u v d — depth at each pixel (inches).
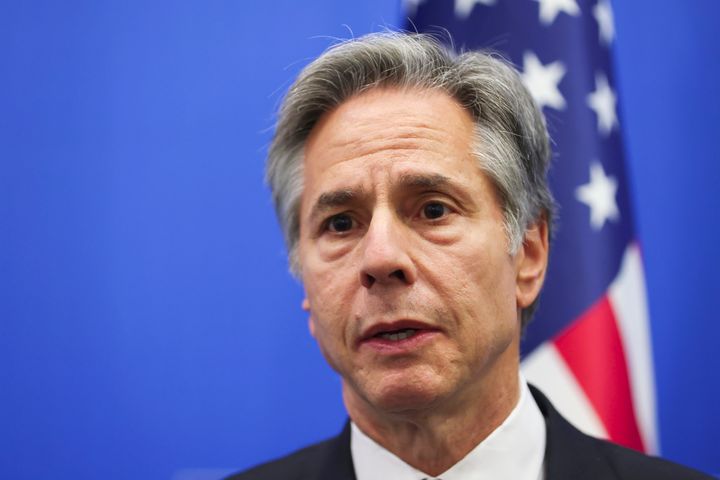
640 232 248.2
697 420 241.6
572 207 189.3
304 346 247.6
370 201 121.8
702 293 246.5
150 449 240.1
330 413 246.1
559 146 192.5
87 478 238.5
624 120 253.0
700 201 249.8
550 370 181.3
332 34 256.1
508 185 127.3
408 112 125.6
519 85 134.6
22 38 253.8
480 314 119.3
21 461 238.5
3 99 251.0
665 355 243.6
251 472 148.1
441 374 116.3
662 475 128.2
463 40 199.6
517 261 132.0
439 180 120.6
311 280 126.6
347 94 130.6
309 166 131.7
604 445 134.9
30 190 248.2
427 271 117.8
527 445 128.1
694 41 254.7
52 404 241.0
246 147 252.8
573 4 200.5
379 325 116.3
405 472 126.7
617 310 185.6
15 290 244.2
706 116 252.5
